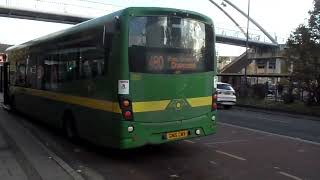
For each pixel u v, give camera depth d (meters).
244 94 43.31
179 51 10.50
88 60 11.24
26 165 9.26
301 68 32.28
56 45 13.83
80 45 11.81
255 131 16.03
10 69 21.31
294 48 32.81
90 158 10.80
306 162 10.33
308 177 8.89
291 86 34.56
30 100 17.22
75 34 12.19
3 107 23.92
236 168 9.65
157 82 10.18
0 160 9.77
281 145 12.79
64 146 12.40
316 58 31.81
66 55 12.86
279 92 40.03
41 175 8.36
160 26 10.27
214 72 11.15
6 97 23.02
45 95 14.98
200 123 10.88
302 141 13.68
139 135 10.00
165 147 12.21
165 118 10.31
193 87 10.73
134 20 9.95
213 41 11.13
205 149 11.96
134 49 9.93
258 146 12.55
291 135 15.25
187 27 10.66
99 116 10.63
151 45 10.13
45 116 15.12
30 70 17.20
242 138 14.12
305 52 32.16
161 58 10.25
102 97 10.48
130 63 9.88
